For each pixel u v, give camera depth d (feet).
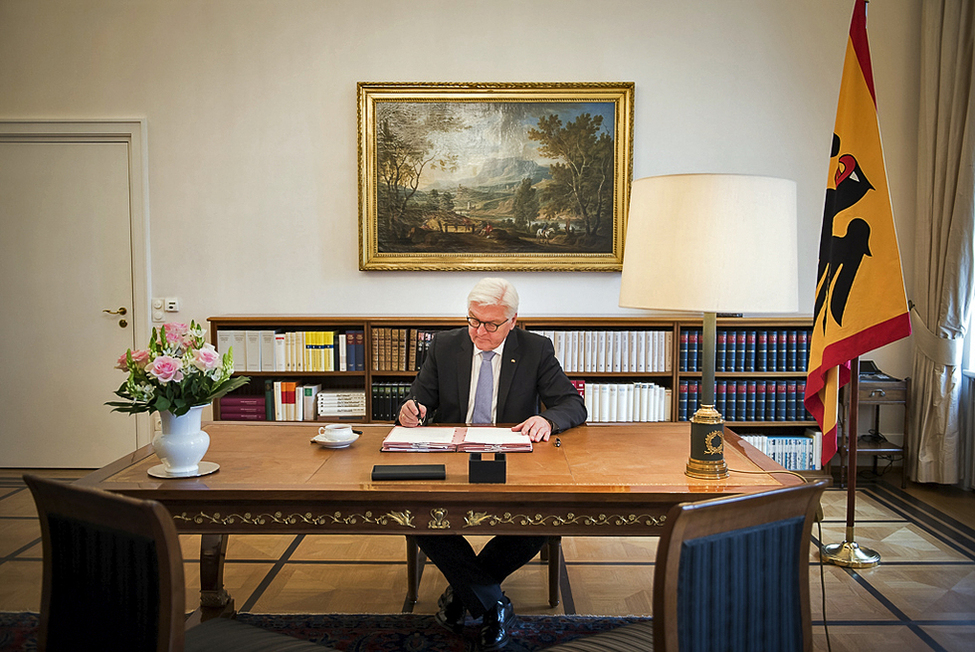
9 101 15.28
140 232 15.49
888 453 15.11
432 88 15.12
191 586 9.82
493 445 7.48
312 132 15.35
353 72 15.26
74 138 15.40
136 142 15.35
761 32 15.14
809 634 5.01
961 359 14.16
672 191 6.00
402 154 15.28
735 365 14.56
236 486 6.16
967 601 9.32
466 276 15.58
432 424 8.71
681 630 4.29
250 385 15.49
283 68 15.26
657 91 15.24
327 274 15.57
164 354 6.59
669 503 6.09
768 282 5.91
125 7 15.14
